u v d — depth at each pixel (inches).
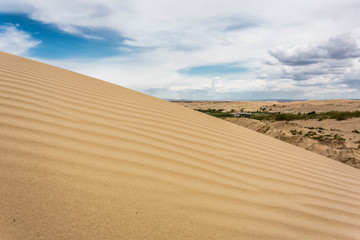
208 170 85.2
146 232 46.8
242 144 135.5
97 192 56.1
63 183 56.4
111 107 134.4
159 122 131.0
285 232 58.7
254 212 64.6
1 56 188.7
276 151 144.2
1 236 37.7
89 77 214.2
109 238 42.9
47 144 73.9
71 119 100.5
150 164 77.9
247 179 86.3
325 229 64.3
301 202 78.0
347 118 887.7
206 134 133.6
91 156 73.5
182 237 47.9
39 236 39.7
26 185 52.1
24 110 96.5
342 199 89.5
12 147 67.2
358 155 270.1
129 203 54.9
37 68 180.9
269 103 3326.8
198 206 60.9
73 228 43.3
